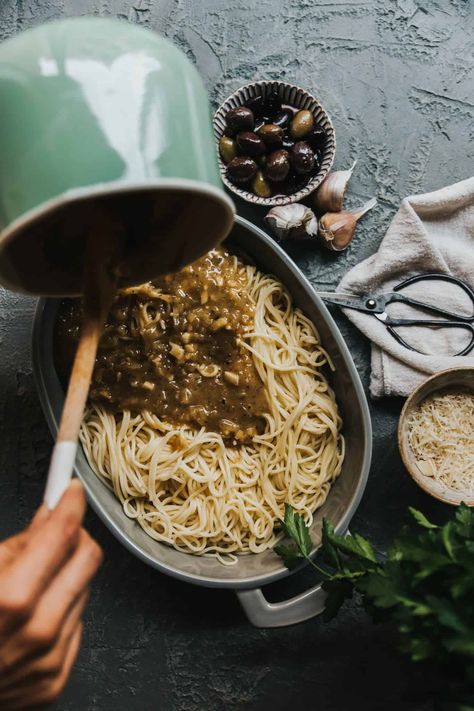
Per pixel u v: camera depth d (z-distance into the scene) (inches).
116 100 23.9
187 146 24.7
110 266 27.6
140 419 34.4
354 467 33.8
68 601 23.4
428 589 29.0
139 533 34.3
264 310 35.2
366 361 36.8
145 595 35.6
